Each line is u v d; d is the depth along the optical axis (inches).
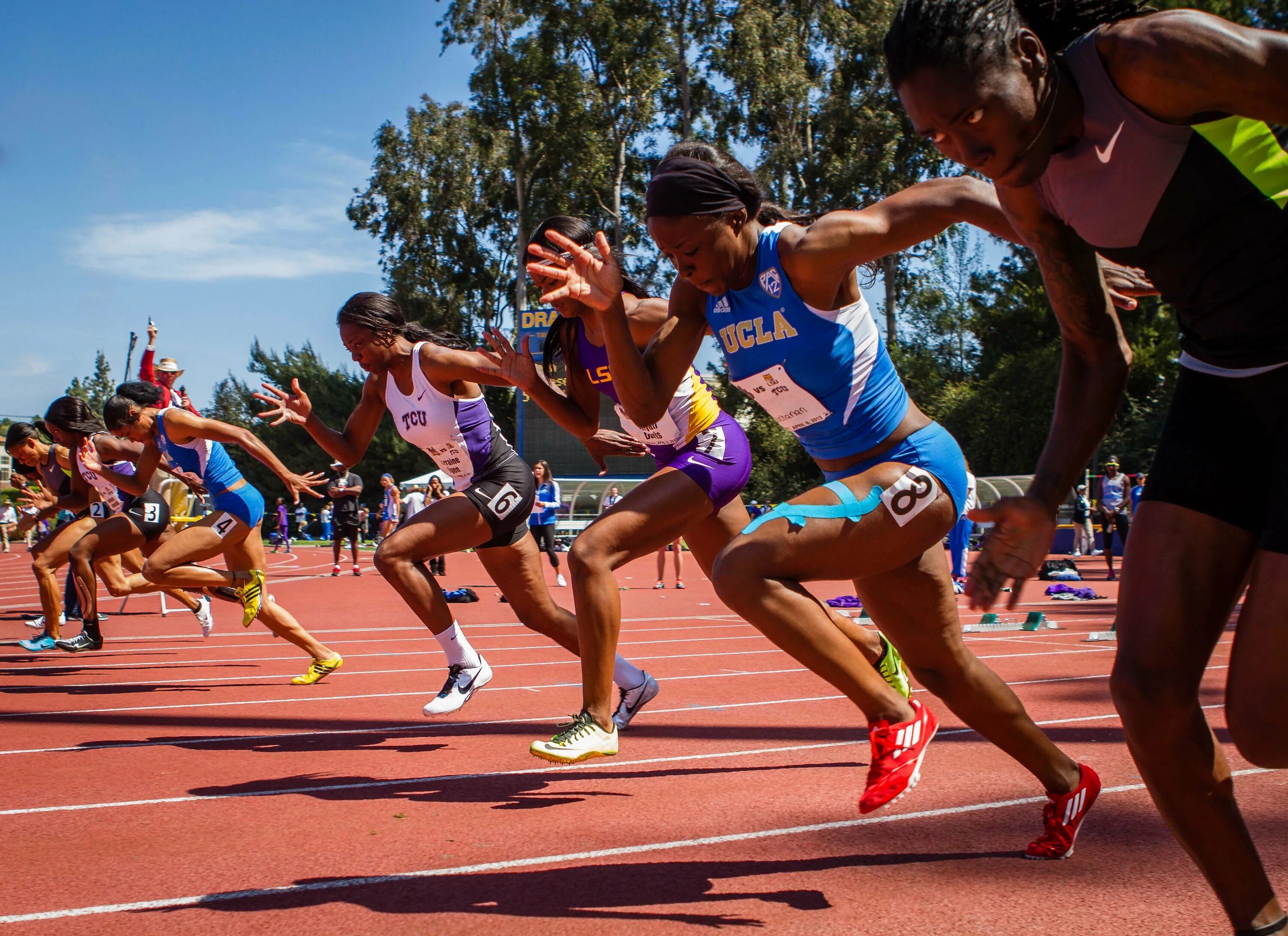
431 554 173.2
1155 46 64.4
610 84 1285.7
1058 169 72.8
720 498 147.3
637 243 1385.3
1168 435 77.7
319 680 250.1
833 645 95.6
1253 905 75.1
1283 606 67.7
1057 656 278.1
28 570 823.7
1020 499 76.7
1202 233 69.7
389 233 1425.9
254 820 130.0
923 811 128.5
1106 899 97.2
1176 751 74.2
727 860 111.3
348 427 192.5
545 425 1123.9
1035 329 1563.7
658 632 358.3
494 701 219.6
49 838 122.6
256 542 246.4
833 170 1199.6
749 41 1171.3
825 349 102.4
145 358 294.2
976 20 65.0
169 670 271.7
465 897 101.0
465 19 1273.4
